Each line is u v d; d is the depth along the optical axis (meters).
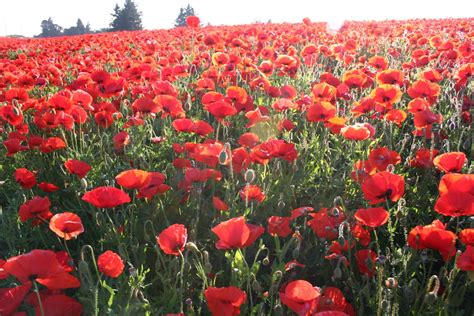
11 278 2.62
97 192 2.42
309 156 4.11
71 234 2.25
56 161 4.27
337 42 10.20
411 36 10.07
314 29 12.30
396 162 3.18
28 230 3.25
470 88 5.25
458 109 4.41
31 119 5.31
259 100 5.47
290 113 5.01
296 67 6.25
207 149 2.99
